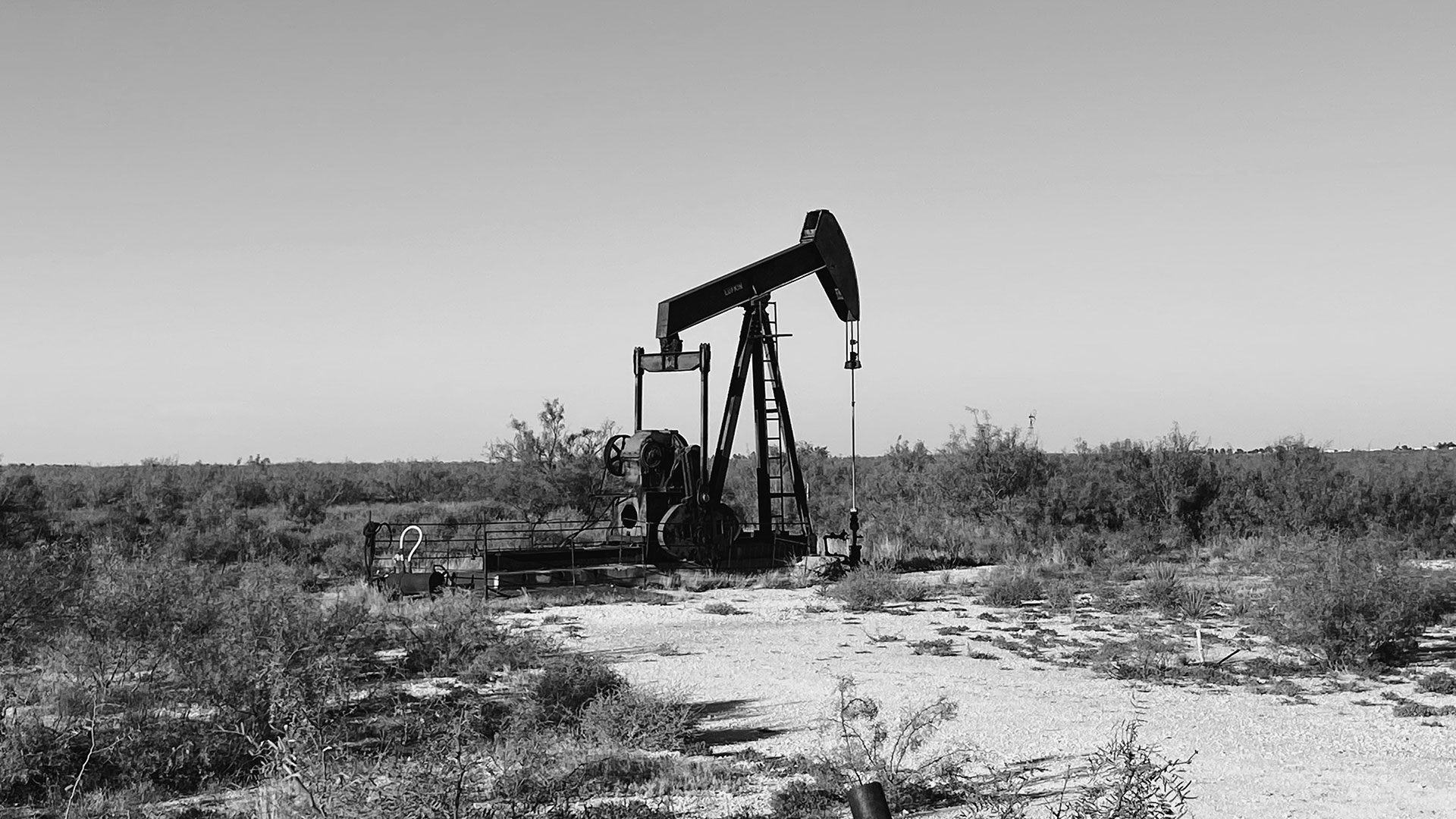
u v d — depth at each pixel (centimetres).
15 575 1373
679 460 3175
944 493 4834
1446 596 2081
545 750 1012
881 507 5019
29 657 1459
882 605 2659
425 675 1720
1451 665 1809
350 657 1370
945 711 1288
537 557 3028
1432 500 4144
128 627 1354
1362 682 1711
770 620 2450
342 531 4275
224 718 1211
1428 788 1129
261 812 934
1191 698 1594
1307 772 1193
